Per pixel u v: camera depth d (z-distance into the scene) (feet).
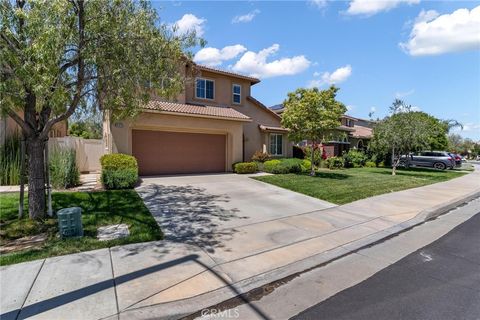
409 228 22.09
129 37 19.84
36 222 19.17
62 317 9.43
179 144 49.52
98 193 28.99
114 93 20.92
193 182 40.09
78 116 23.97
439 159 83.15
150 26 21.21
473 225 23.21
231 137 54.29
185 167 50.42
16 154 34.37
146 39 20.42
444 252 16.87
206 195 31.60
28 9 17.48
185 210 25.00
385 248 17.52
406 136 57.72
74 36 17.75
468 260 15.61
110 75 19.80
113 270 13.07
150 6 21.35
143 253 15.25
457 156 92.99
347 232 20.42
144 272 12.98
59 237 17.11
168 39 22.22
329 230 20.74
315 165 70.49
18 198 25.84
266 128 63.82
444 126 92.58
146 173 46.21
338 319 9.87
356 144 102.99
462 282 12.88
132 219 21.34
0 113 16.46
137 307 10.16
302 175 51.24
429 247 17.78
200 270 13.43
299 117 46.85
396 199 32.86
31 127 19.57
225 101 60.70
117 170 32.81
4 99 15.48
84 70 19.83
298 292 11.85
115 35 19.01
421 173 66.54
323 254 16.15
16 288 11.20
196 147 51.55
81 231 17.52
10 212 21.54
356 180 47.32
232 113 54.75
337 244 17.88
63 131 63.41
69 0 17.54
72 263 13.67
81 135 68.08
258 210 25.96
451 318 9.98
